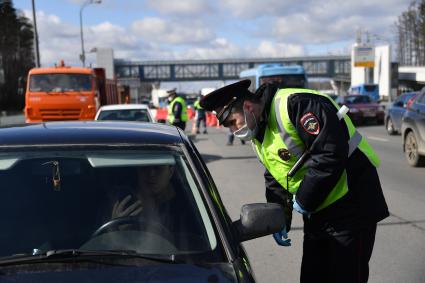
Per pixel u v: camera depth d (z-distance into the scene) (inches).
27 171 118.0
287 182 129.4
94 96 797.2
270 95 127.5
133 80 2235.5
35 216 112.6
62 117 791.1
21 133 127.3
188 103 2375.7
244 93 127.4
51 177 118.0
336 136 118.2
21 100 2945.4
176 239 109.0
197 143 828.6
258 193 382.6
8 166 117.9
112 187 117.6
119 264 100.5
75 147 120.8
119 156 120.7
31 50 3378.4
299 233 269.0
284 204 141.7
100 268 99.0
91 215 113.7
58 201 115.3
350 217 125.4
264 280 205.6
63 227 111.3
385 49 3016.7
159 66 4785.9
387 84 2984.7
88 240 109.8
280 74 918.4
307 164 124.6
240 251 108.3
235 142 841.5
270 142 128.1
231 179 450.6
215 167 534.0
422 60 3238.2
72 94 788.0
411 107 491.5
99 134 126.2
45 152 119.3
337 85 4724.4
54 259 101.3
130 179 118.9
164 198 116.5
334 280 127.0
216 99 127.8
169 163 120.3
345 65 4616.1
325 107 121.0
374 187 127.5
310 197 120.6
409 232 265.4
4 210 113.1
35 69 802.2
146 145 122.9
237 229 115.1
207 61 4746.6
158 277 96.6
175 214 113.3
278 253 238.7
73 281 94.5
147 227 112.1
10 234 109.5
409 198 346.9
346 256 125.3
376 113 1144.2
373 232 128.6
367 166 127.0
